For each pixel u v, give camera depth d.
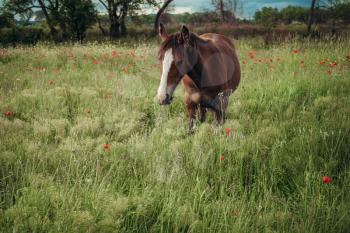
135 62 10.05
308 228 2.52
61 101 5.66
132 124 4.59
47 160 3.49
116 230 2.36
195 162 3.47
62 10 23.89
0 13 24.98
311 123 4.42
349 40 11.21
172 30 27.72
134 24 30.69
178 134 4.30
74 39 24.34
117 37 27.08
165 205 2.71
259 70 8.11
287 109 5.09
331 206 2.74
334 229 2.54
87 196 2.75
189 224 2.58
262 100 5.76
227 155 3.63
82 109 5.33
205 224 2.54
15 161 3.37
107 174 3.05
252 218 2.67
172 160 3.55
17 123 4.41
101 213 2.62
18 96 5.69
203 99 4.20
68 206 2.63
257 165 3.43
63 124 4.55
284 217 2.61
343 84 6.34
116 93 6.08
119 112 5.03
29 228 2.37
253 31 26.31
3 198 2.82
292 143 3.93
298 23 36.91
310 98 5.83
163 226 2.59
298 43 12.35
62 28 24.92
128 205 2.65
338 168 3.49
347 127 4.08
